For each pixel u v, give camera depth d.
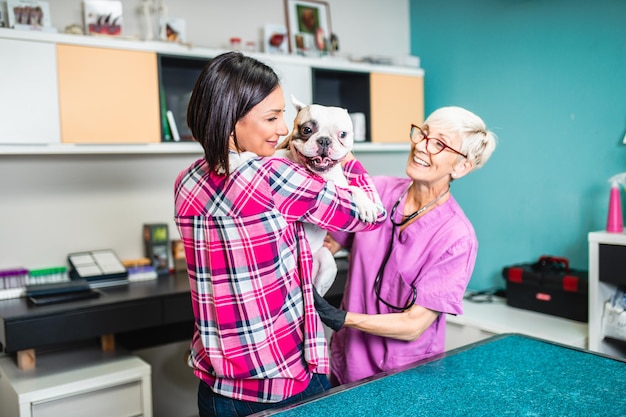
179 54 2.57
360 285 1.64
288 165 1.16
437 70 3.45
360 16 3.42
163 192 2.91
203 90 1.10
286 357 1.21
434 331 1.60
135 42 2.44
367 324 1.40
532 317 2.63
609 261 2.27
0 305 2.25
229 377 1.21
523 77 2.96
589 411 1.08
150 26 2.62
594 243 2.31
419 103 3.38
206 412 1.29
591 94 2.67
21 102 2.24
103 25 2.50
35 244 2.59
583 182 2.73
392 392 1.18
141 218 2.85
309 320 1.24
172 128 2.60
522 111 2.98
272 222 1.14
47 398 2.03
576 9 2.70
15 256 2.55
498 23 3.06
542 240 2.94
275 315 1.19
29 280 2.48
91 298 2.32
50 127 2.30
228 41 2.98
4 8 2.34
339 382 1.72
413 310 1.48
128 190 2.81
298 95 2.88
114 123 2.43
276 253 1.16
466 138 1.49
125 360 2.34
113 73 2.41
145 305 2.34
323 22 3.21
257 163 1.13
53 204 2.62
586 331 2.41
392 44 3.57
